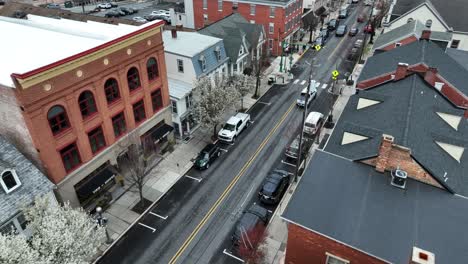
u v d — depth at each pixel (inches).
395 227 651.5
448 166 808.3
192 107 1462.8
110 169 1161.4
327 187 750.5
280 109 1723.7
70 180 1035.9
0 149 883.4
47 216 776.3
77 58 943.0
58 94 930.1
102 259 965.8
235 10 2370.8
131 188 1218.6
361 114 1064.8
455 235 630.5
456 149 858.8
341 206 703.1
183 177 1274.6
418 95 1053.8
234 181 1252.5
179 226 1069.8
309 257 724.0
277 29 2283.5
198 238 1028.5
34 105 874.8
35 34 1204.5
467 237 626.2
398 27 1876.2
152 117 1317.7
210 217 1101.7
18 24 1323.8
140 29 1144.8
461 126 1026.7
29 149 956.6
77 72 965.2
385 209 690.2
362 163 812.0
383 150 751.7
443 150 867.4
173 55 1499.8
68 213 815.7
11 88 847.7
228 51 1813.5
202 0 2461.9
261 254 944.3
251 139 1492.4
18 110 882.8
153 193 1198.9
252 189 1213.7
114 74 1099.3
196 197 1181.7
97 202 1120.8
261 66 1898.4
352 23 3021.7
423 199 710.5
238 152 1409.9
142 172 1107.9
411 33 1562.5
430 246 610.9
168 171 1301.7
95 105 1066.1
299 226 681.6
